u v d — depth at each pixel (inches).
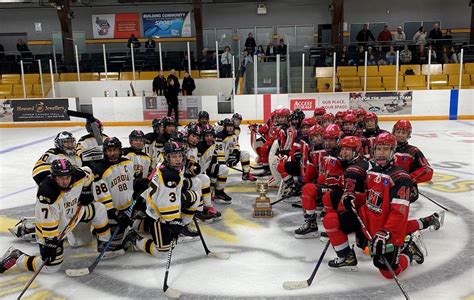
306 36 872.9
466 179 277.4
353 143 164.6
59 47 893.8
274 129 269.4
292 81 644.1
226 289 141.9
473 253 166.6
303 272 153.4
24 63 731.4
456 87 648.4
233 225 203.2
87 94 734.5
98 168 169.0
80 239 178.9
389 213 138.7
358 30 863.1
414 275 148.9
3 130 606.9
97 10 878.4
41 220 142.7
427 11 845.2
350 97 599.5
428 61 634.8
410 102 600.1
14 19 894.4
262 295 137.3
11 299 137.7
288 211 222.7
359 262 160.4
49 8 887.1
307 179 206.1
